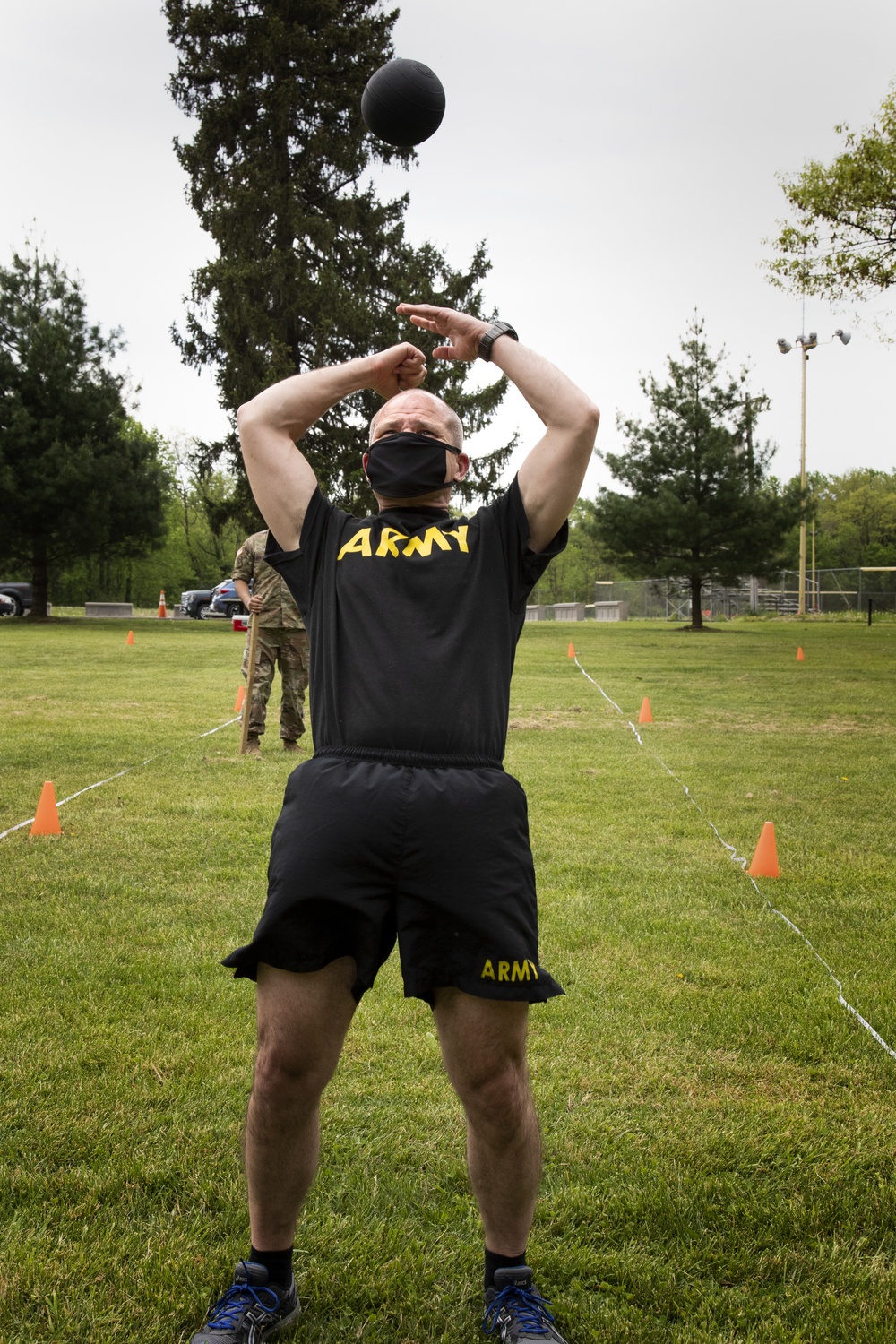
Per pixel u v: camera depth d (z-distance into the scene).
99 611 41.38
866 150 17.72
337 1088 3.08
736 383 30.83
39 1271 2.25
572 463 2.14
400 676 2.04
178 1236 2.39
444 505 2.34
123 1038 3.37
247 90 28.38
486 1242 2.14
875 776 8.35
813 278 18.69
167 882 5.09
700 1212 2.53
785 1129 2.90
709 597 50.69
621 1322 2.14
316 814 1.96
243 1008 3.64
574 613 47.62
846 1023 3.59
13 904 4.69
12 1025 3.44
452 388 29.89
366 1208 2.53
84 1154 2.71
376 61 28.53
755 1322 2.16
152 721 10.64
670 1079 3.18
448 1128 2.88
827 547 87.19
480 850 1.94
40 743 9.12
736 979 3.99
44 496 30.27
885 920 4.73
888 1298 2.22
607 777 8.13
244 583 8.70
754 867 5.50
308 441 29.56
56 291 31.58
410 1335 2.11
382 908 1.95
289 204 28.38
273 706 12.10
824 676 16.75
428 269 30.38
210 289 28.78
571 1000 3.77
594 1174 2.68
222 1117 2.91
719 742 10.02
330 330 28.19
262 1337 2.05
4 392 30.69
